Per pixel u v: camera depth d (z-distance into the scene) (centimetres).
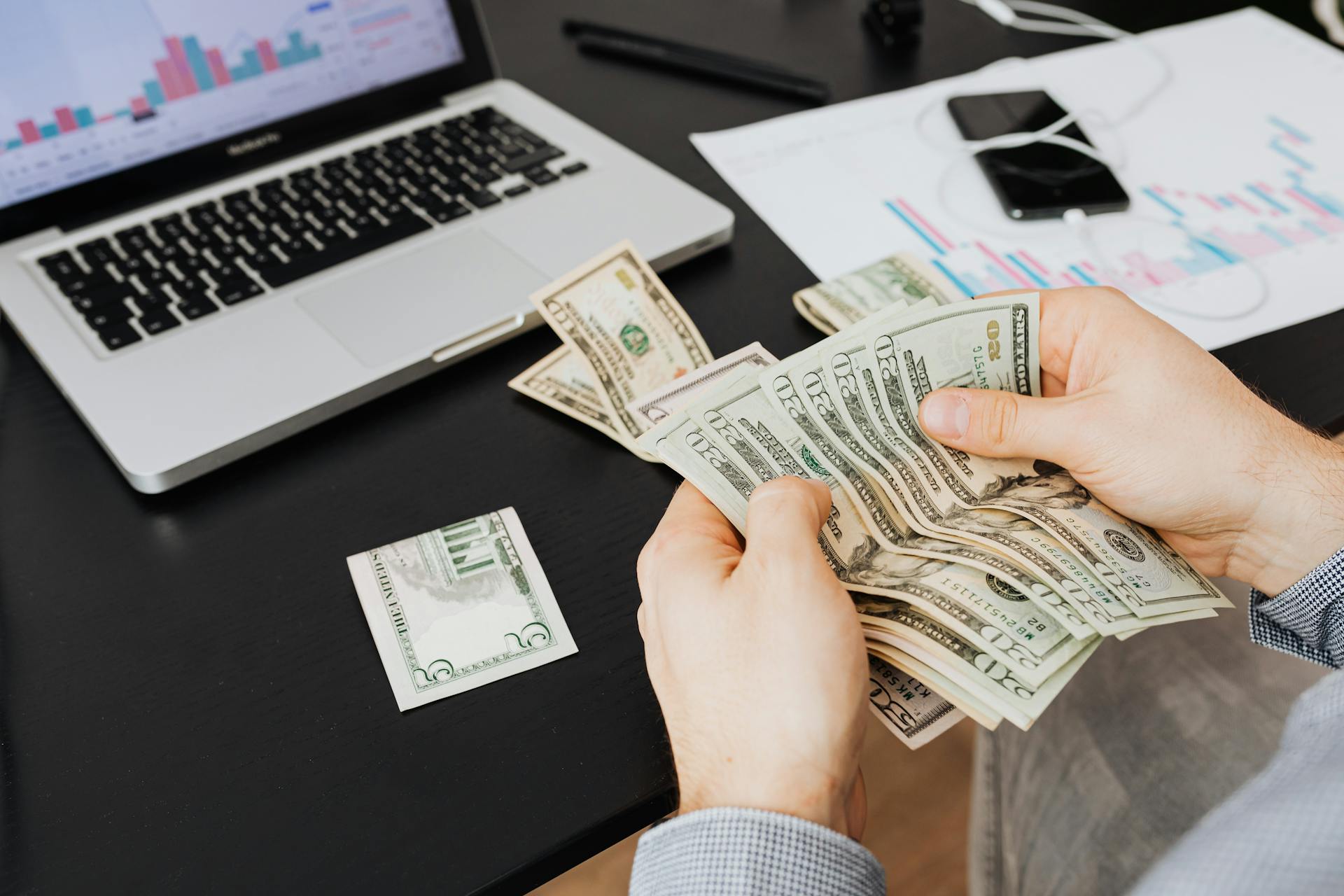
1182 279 79
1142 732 77
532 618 56
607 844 49
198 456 63
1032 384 63
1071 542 56
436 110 94
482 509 63
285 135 88
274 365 69
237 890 46
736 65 104
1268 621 65
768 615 47
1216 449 58
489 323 72
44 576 60
